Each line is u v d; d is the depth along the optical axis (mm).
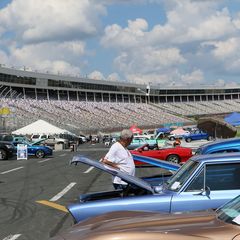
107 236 3717
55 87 120438
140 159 9156
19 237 8617
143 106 146750
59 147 58031
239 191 5992
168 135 77812
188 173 6297
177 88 161750
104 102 136875
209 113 155750
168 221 4055
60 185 17188
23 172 23188
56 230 9180
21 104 102250
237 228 3646
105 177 20078
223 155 6375
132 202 5906
